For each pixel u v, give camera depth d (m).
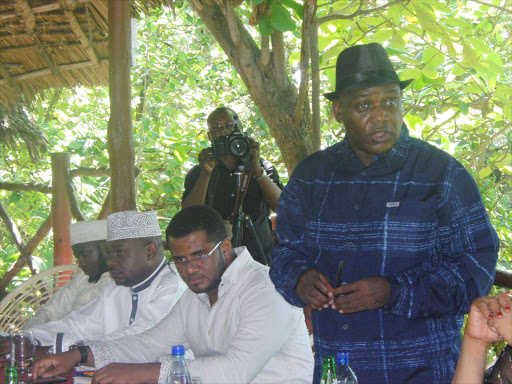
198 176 4.46
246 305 2.70
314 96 3.97
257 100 4.22
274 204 4.07
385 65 2.28
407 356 2.27
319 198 2.42
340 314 2.33
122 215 3.34
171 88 7.81
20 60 4.80
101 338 3.30
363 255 2.31
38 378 2.79
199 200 4.16
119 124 3.60
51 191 5.72
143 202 7.05
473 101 5.53
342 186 2.38
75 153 7.14
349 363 2.30
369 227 2.31
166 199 7.31
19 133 5.83
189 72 8.05
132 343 2.97
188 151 6.89
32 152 5.98
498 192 6.79
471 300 2.20
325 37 4.70
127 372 2.62
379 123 2.24
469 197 2.25
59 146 7.07
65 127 7.52
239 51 4.20
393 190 2.30
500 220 6.26
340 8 4.61
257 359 2.63
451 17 4.54
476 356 1.96
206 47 9.08
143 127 6.84
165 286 3.38
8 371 2.59
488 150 6.19
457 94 5.31
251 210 4.19
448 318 2.31
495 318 1.91
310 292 2.25
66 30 4.49
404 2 4.33
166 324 3.02
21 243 5.82
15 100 5.23
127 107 3.60
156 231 3.41
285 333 2.71
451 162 2.29
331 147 2.48
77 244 3.91
